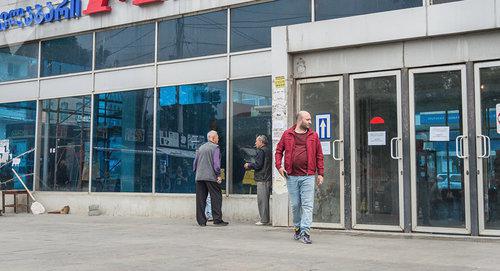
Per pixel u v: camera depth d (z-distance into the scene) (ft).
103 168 47.70
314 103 34.65
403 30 31.24
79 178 48.93
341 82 33.68
